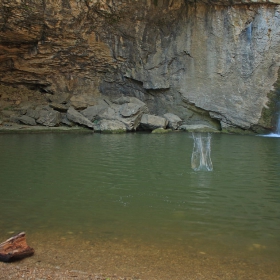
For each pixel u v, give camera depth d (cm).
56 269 372
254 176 820
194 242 454
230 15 1920
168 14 2016
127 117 2077
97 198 641
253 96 1964
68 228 498
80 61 2238
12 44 2025
